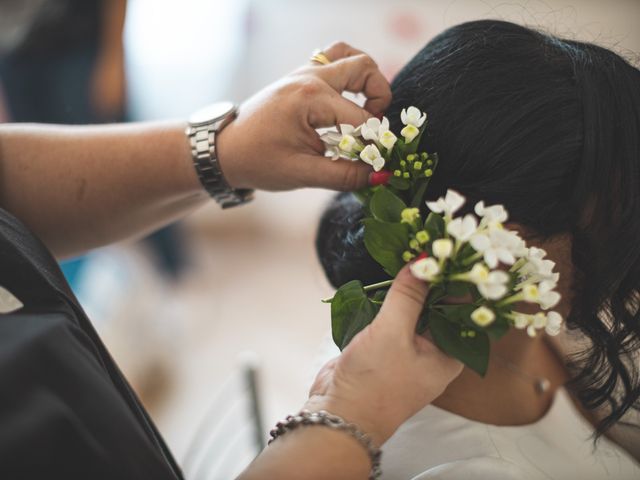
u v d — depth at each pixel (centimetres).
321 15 299
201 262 325
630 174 68
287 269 323
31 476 52
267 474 57
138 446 61
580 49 73
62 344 60
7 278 63
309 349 264
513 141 67
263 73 316
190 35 305
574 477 84
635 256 72
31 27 211
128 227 94
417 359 60
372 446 59
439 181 70
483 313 54
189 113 321
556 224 70
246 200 91
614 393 90
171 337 263
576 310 78
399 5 290
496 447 77
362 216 78
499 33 72
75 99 225
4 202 87
